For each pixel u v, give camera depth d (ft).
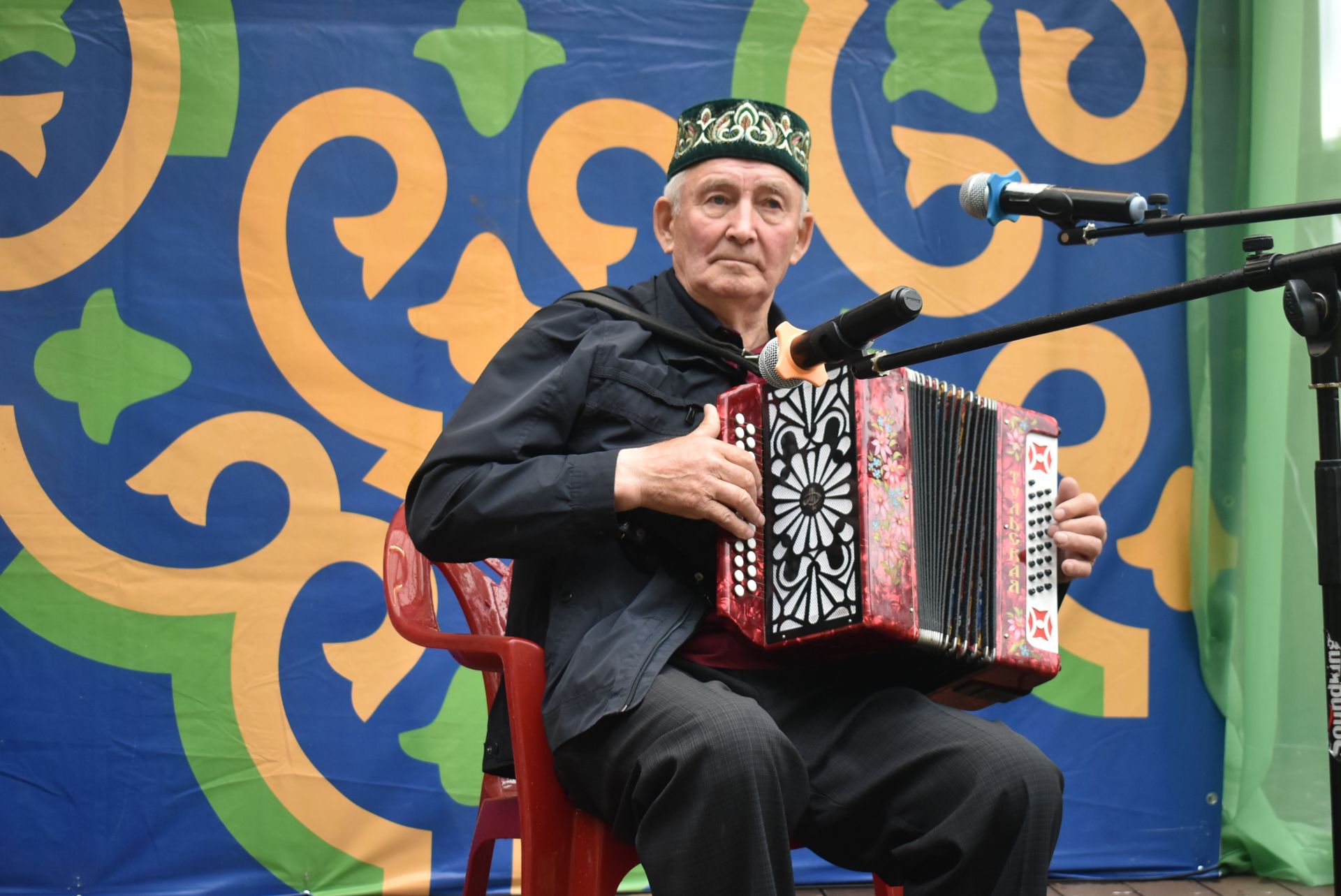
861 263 13.65
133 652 12.50
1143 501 13.67
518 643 8.58
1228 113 14.10
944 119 13.85
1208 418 13.78
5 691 12.33
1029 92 13.94
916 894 8.26
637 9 13.58
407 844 12.64
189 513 12.68
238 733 12.55
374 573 12.84
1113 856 13.28
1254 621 13.38
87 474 12.60
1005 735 8.32
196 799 12.45
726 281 9.62
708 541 8.78
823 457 8.36
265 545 12.74
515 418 8.95
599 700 8.14
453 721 12.78
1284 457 13.51
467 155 13.28
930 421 8.77
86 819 12.30
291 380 12.91
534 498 8.44
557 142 13.39
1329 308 6.53
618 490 8.39
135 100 12.97
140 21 13.02
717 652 8.78
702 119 9.80
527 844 8.34
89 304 12.76
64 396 12.65
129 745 12.42
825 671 9.08
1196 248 13.89
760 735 7.70
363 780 12.64
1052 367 13.75
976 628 8.84
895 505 8.28
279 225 13.02
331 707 12.66
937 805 8.23
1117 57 14.05
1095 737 13.43
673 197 10.01
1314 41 13.80
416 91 13.26
